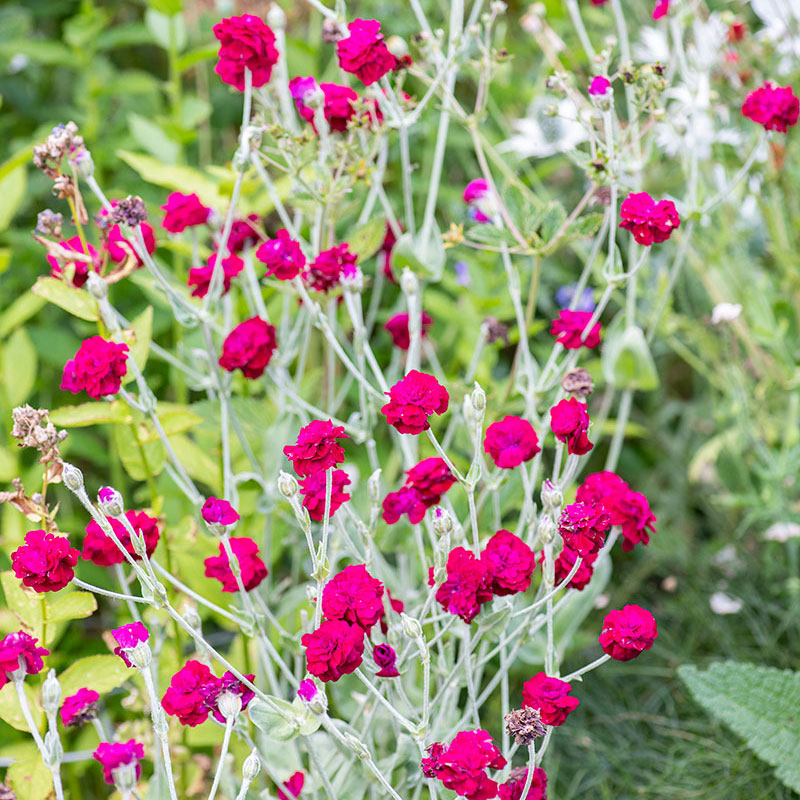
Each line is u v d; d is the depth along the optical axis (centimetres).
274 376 143
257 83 136
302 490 127
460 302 170
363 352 141
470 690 127
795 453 158
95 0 236
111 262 154
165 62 233
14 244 187
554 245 142
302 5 183
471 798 120
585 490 128
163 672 140
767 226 163
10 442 160
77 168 132
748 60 162
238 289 154
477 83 182
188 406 154
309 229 157
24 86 212
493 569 123
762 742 139
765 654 158
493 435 127
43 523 127
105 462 166
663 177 166
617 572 170
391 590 142
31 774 130
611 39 142
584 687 157
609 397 159
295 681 129
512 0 200
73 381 131
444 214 187
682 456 178
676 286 174
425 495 128
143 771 147
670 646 160
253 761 121
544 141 165
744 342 164
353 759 132
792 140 166
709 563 168
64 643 160
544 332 181
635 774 150
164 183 150
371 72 136
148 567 123
